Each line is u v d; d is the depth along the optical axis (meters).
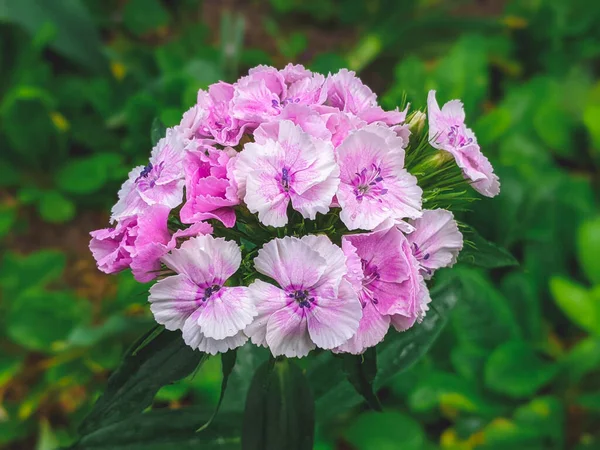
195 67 0.41
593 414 0.33
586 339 0.34
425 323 0.22
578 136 0.42
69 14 0.43
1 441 0.33
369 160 0.17
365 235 0.16
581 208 0.37
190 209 0.16
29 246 0.40
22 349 0.36
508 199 0.35
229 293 0.16
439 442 0.33
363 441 0.30
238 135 0.17
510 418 0.32
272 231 0.17
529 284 0.34
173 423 0.22
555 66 0.48
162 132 0.21
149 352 0.18
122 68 0.45
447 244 0.17
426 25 0.49
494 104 0.49
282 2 0.53
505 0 0.56
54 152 0.41
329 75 0.19
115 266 0.17
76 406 0.34
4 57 0.44
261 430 0.20
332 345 0.16
